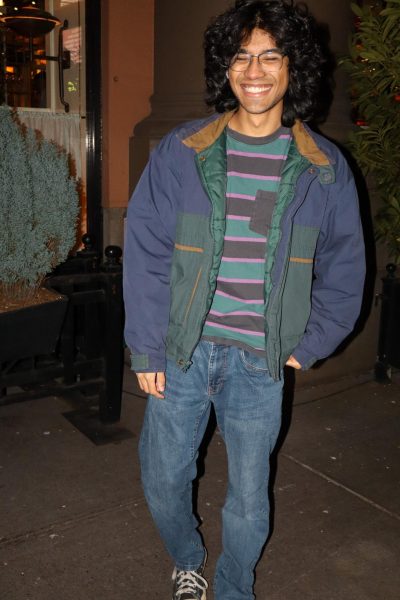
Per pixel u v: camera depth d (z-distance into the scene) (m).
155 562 2.48
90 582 2.36
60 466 3.16
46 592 2.30
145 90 4.71
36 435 3.46
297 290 1.90
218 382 1.97
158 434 2.01
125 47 4.57
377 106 3.79
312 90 1.88
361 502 2.94
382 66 3.74
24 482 3.00
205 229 1.84
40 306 3.00
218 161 1.83
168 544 2.22
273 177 1.84
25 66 4.52
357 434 3.62
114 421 3.62
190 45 4.10
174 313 1.91
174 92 4.27
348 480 3.12
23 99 4.55
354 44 3.72
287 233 1.83
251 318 1.92
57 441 3.40
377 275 4.31
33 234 2.89
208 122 1.87
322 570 2.47
